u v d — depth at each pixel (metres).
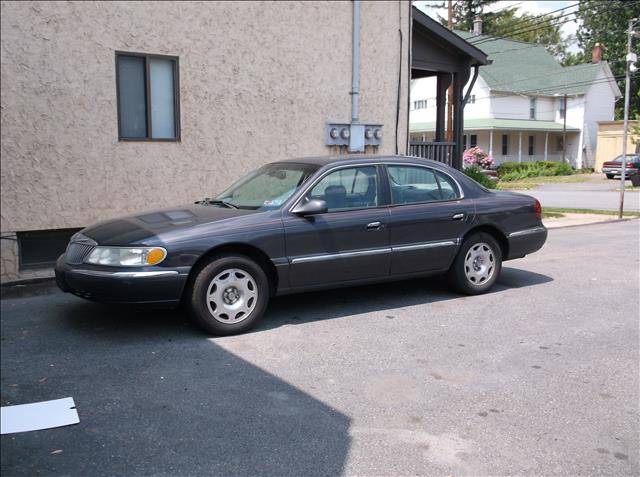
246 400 4.20
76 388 4.41
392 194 6.43
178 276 5.29
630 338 5.52
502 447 3.55
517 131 39.97
